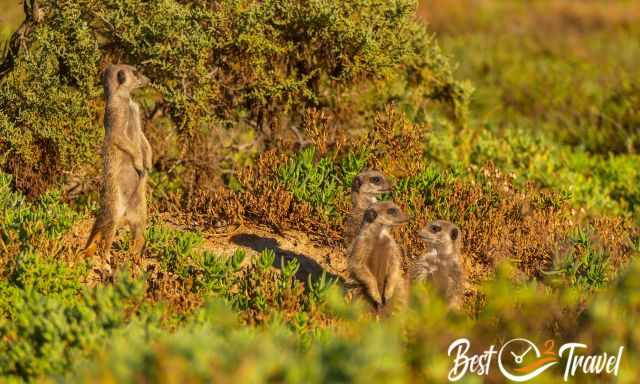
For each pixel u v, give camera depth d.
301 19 13.01
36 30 12.46
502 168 16.03
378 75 13.73
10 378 7.08
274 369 6.03
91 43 12.57
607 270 11.02
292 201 11.99
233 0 12.92
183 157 13.73
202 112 13.31
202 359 5.94
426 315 7.58
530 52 31.17
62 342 7.34
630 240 12.43
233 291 10.07
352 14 13.48
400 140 13.00
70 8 12.43
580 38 33.72
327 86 14.19
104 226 10.38
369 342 6.32
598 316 7.97
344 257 11.45
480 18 38.94
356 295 9.66
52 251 9.84
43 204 11.46
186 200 13.03
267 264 9.84
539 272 11.21
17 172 12.66
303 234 11.84
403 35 13.88
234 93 13.70
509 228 11.98
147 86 13.35
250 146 14.55
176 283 9.48
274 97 13.37
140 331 7.15
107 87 10.43
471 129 17.86
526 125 22.11
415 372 7.09
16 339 7.59
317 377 5.96
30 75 12.42
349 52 13.40
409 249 11.41
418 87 15.30
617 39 33.34
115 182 10.35
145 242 10.70
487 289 8.54
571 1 45.00
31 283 9.07
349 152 12.80
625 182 17.27
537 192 14.02
